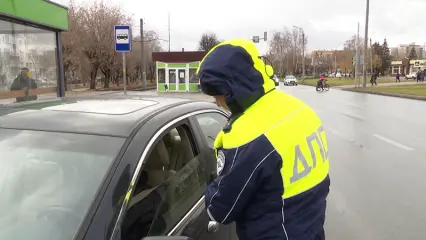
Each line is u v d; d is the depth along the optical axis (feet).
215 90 5.59
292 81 187.21
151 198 6.59
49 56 31.63
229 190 5.34
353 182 20.34
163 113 7.80
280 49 339.77
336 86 154.81
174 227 7.02
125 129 6.66
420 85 143.95
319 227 5.71
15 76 28.30
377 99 82.43
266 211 5.45
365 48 133.80
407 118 48.26
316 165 5.74
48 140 6.63
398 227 14.83
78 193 5.77
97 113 7.43
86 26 122.11
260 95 5.63
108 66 133.69
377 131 37.60
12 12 25.05
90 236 5.23
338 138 33.58
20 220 5.77
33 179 6.16
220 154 5.64
